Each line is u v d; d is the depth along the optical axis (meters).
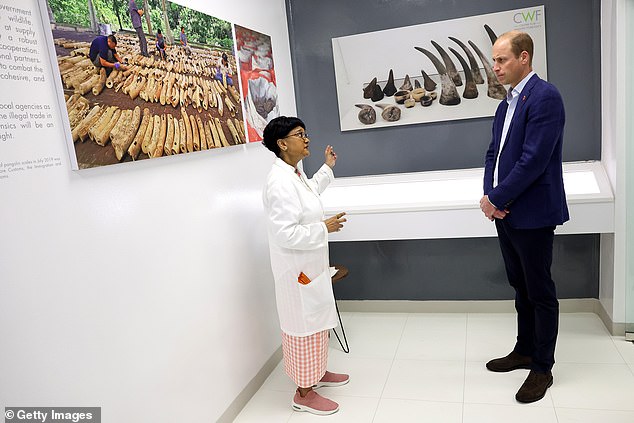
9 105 1.36
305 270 2.33
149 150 1.91
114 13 1.75
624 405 2.24
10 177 1.36
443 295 3.52
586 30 2.98
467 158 3.31
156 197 1.97
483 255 3.39
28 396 1.39
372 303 3.66
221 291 2.41
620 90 2.63
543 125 2.10
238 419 2.48
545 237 2.26
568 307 3.31
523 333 2.60
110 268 1.71
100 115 1.67
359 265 3.64
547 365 2.38
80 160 1.58
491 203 2.23
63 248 1.52
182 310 2.10
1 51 1.34
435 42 3.21
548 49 3.06
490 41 3.12
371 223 3.08
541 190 2.20
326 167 2.77
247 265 2.68
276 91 3.18
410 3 3.23
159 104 1.98
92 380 1.61
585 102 3.06
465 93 3.22
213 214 2.37
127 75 1.80
